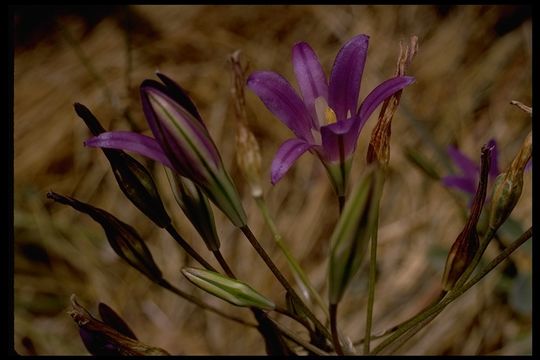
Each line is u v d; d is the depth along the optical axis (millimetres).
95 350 357
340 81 342
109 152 339
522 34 682
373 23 718
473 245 342
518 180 335
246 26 739
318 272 589
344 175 337
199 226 344
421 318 346
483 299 536
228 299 339
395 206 614
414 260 576
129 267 600
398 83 326
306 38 727
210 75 700
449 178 440
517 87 657
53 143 676
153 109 320
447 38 704
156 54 720
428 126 653
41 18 756
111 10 748
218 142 652
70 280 601
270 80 338
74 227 617
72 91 702
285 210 617
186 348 565
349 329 550
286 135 653
